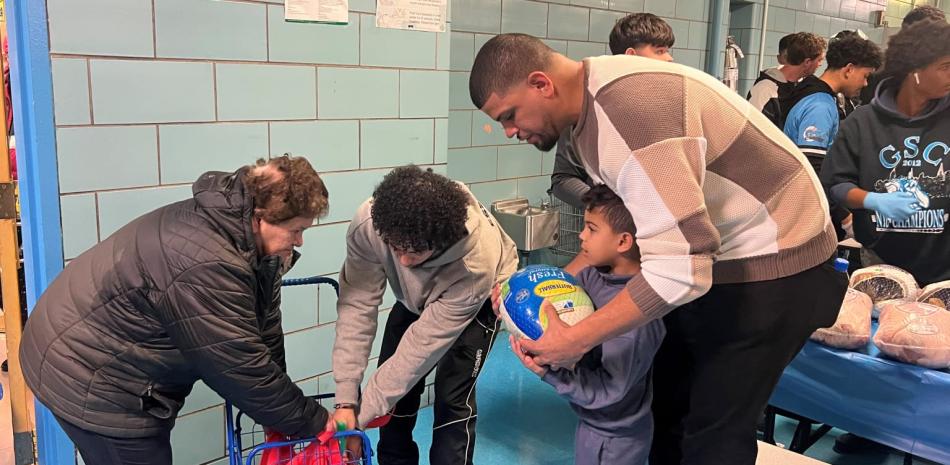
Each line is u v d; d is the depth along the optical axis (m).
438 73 2.63
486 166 3.62
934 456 1.79
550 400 2.99
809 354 1.96
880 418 1.87
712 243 1.13
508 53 1.21
